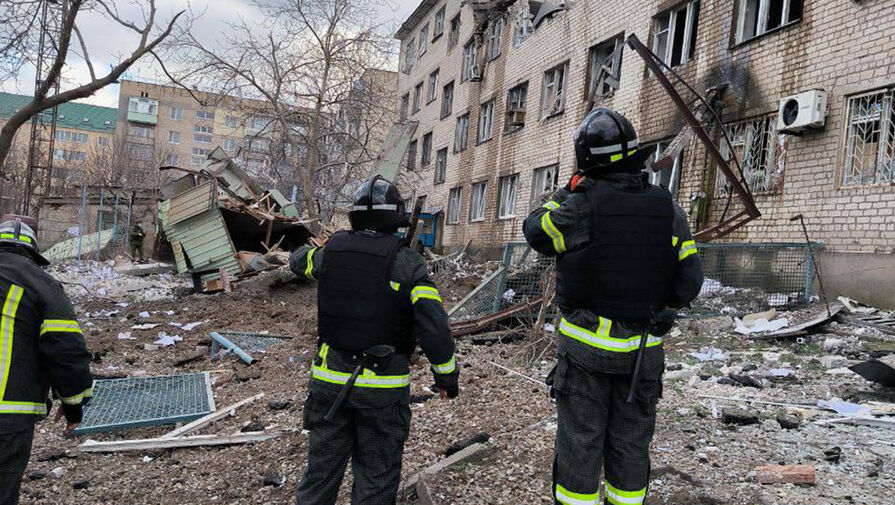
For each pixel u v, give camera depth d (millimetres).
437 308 2785
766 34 10867
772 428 4461
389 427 2803
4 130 12047
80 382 2830
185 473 4402
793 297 8953
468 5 25359
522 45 20906
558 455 2607
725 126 11680
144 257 24734
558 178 17906
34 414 2781
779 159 10383
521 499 3568
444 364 2801
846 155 9320
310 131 25703
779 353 6926
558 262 2674
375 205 2932
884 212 8570
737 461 3883
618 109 15156
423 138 31188
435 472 3891
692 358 6969
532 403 5340
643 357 2520
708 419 4691
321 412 2830
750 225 10820
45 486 4191
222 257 14914
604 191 2557
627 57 15055
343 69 23953
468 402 5527
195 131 80188
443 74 28906
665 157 8039
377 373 2762
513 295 9227
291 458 4473
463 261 19516
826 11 9742
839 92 9414
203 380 6848
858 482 3535
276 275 13539
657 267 2529
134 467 4551
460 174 25688
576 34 17516
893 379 5094
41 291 2766
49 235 28156
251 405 5844
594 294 2525
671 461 3902
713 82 12094
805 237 9398
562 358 2607
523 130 20359
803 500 3322
